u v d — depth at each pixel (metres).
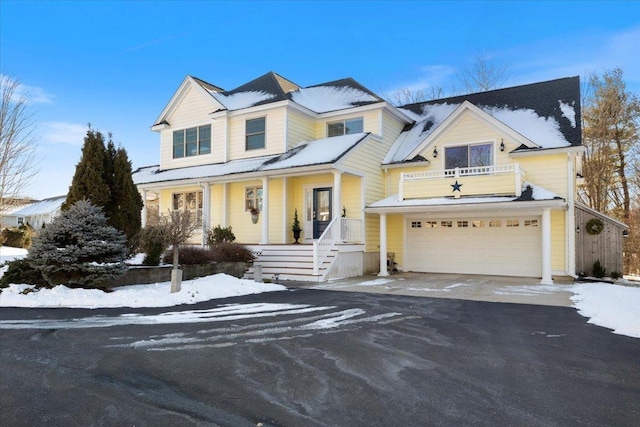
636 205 25.44
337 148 15.57
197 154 19.92
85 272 9.48
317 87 21.77
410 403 3.56
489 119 15.14
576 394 3.79
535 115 15.80
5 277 9.47
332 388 3.92
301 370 4.46
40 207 37.03
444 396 3.72
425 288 11.71
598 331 6.45
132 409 3.41
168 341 5.72
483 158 15.41
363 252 15.89
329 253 14.29
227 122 18.97
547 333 6.30
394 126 18.77
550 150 13.94
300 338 5.92
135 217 11.55
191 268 12.08
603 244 13.96
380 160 17.36
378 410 3.41
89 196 10.62
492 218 15.38
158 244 11.38
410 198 15.20
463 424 3.14
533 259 14.57
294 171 14.85
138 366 4.59
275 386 3.97
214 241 16.23
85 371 4.41
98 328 6.53
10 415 3.28
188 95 20.36
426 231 16.56
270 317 7.50
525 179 14.51
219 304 8.92
